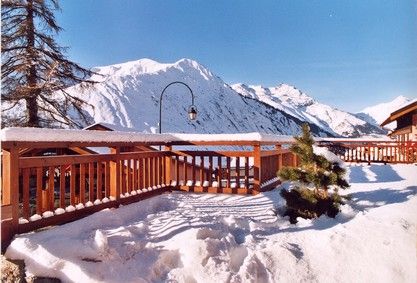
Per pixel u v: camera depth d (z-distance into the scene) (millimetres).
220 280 3820
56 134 4570
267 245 4516
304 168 5918
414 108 21672
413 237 4262
